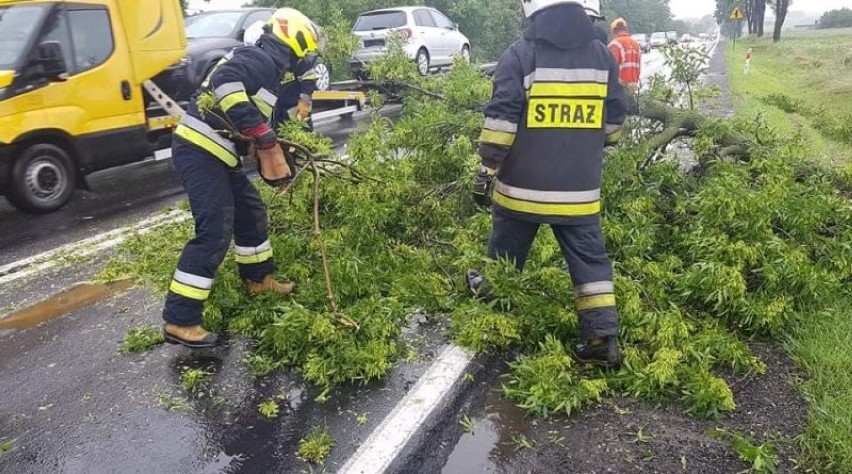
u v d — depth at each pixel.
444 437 3.16
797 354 3.71
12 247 5.98
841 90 16.41
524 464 2.96
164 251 5.62
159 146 8.45
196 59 9.20
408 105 7.00
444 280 4.64
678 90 6.46
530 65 3.37
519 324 3.91
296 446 3.10
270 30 3.96
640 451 3.02
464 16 30.16
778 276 4.08
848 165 5.71
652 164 5.57
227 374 3.72
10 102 6.59
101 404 3.46
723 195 4.46
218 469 2.96
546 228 4.56
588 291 3.54
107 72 7.50
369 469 2.93
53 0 7.02
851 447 2.87
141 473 2.94
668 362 3.41
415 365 3.78
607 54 3.48
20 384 3.67
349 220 4.96
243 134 3.79
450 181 5.82
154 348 4.02
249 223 4.25
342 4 22.75
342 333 3.71
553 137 3.44
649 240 4.65
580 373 3.61
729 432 3.11
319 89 11.16
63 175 7.19
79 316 4.50
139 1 7.83
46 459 3.04
